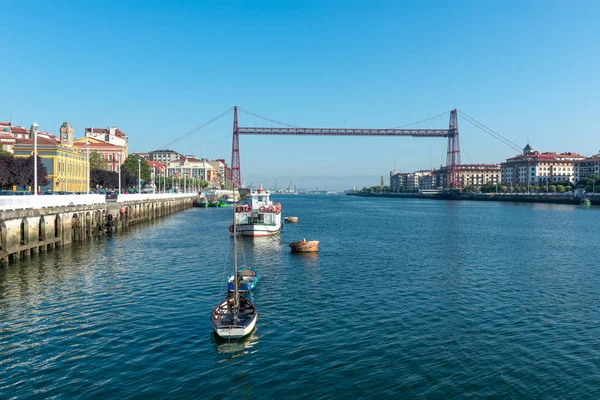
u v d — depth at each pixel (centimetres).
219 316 2734
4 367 2208
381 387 2038
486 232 8500
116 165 17712
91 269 4434
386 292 3675
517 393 1994
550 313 3116
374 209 18325
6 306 3147
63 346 2459
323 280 4128
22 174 7919
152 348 2441
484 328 2795
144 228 8762
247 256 5472
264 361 2289
